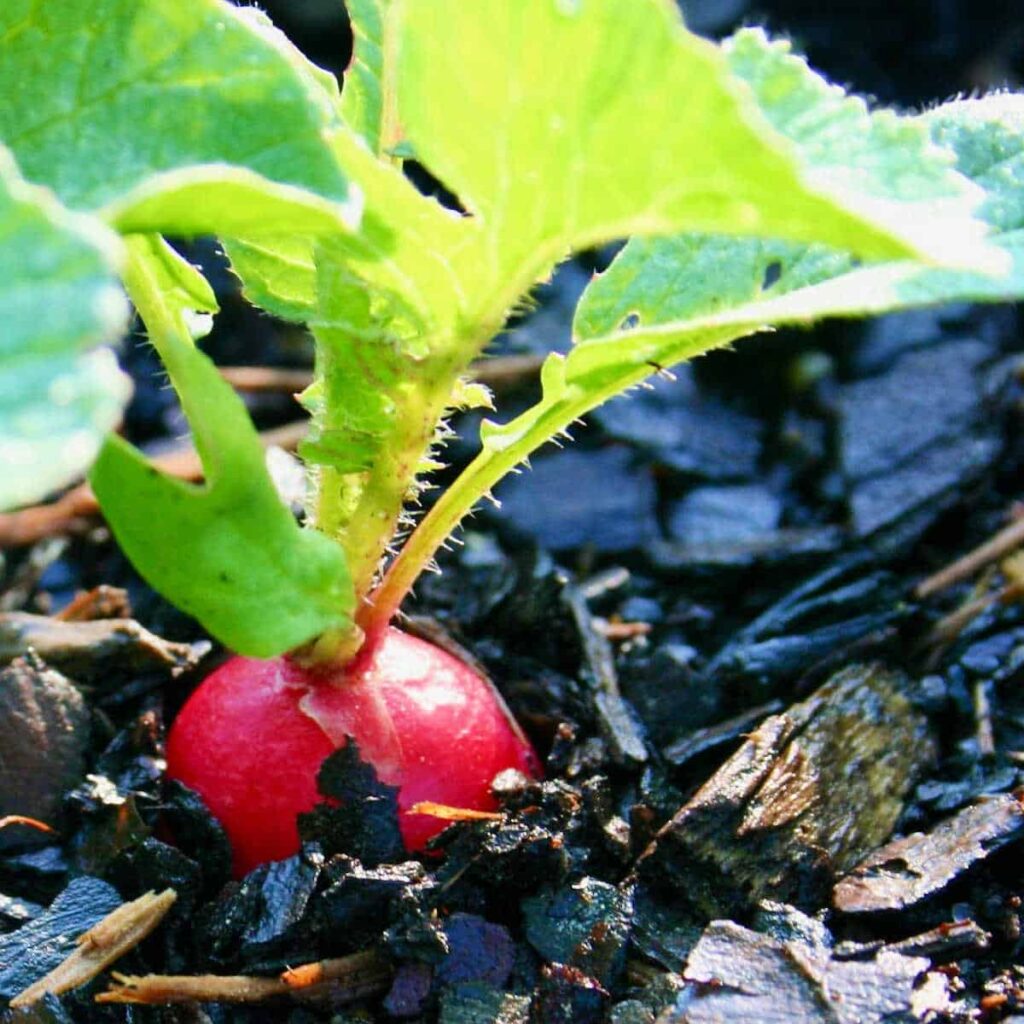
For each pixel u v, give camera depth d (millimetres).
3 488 99
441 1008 145
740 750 167
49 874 161
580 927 151
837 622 195
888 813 165
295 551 128
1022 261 135
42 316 102
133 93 129
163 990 145
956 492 215
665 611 207
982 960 150
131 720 178
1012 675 184
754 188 112
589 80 113
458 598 197
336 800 152
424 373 139
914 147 130
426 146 124
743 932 146
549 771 171
